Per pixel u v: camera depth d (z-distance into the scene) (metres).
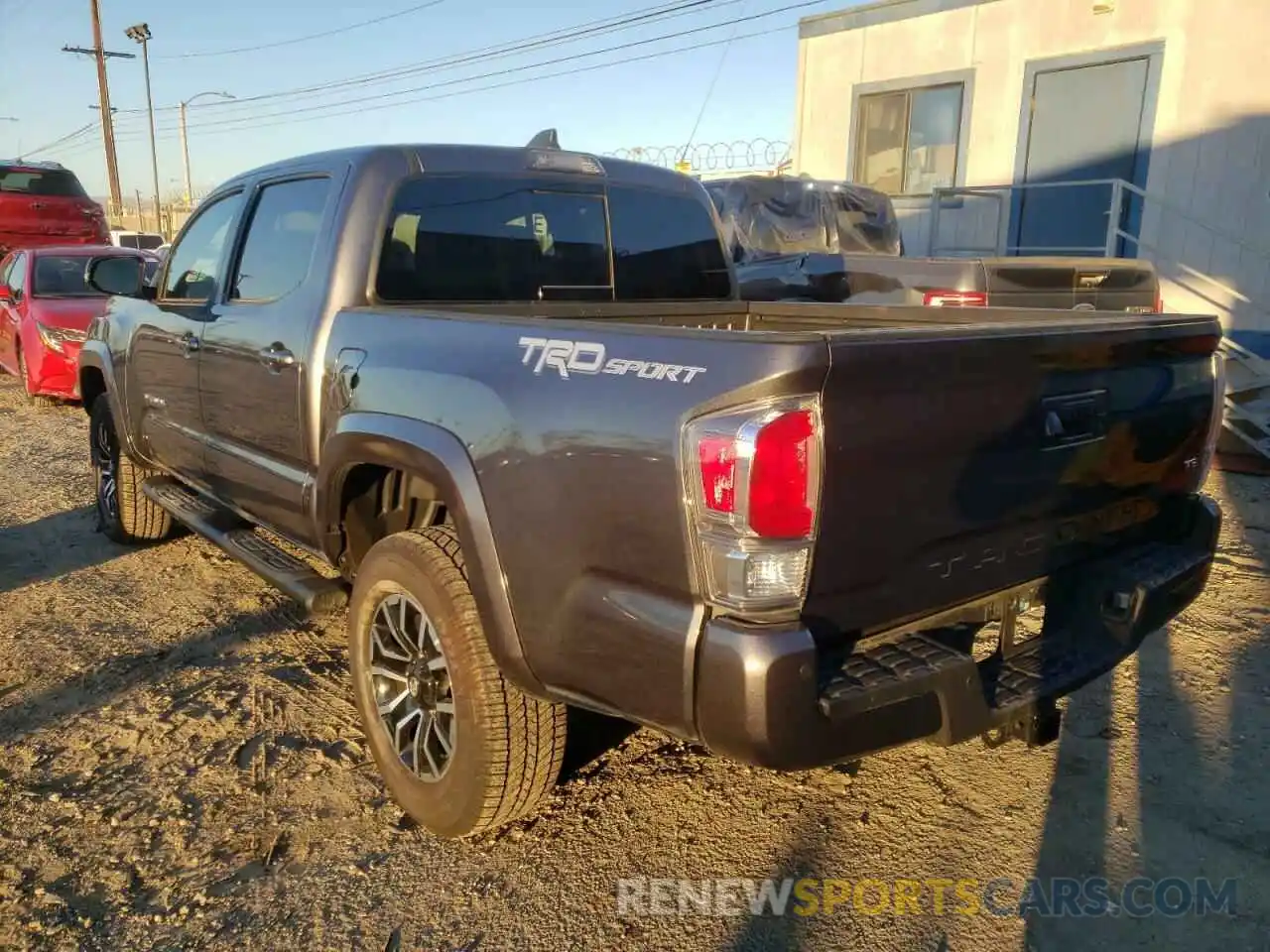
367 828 3.20
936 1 12.52
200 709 3.96
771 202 8.87
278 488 3.86
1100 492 2.88
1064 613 2.98
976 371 2.38
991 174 12.41
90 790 3.39
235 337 4.00
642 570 2.28
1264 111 10.23
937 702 2.33
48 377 10.48
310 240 3.72
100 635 4.71
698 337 2.23
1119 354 2.79
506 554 2.61
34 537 6.28
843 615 2.28
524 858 3.05
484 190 3.82
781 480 2.07
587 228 4.17
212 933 2.71
